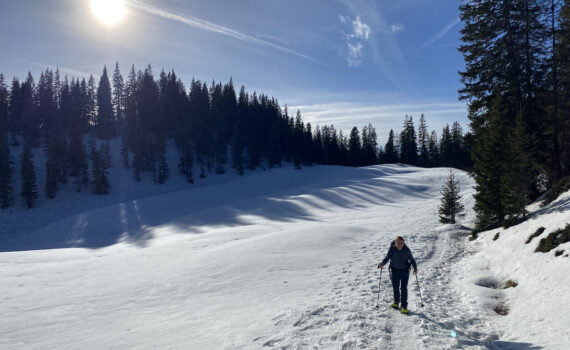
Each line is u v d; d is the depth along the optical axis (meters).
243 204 48.62
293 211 42.56
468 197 36.94
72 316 7.07
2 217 61.91
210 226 36.59
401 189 55.59
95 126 108.00
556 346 4.68
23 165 68.69
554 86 18.11
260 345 5.14
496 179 15.20
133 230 42.53
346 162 117.88
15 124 95.06
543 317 5.79
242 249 14.12
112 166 87.75
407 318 6.38
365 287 8.60
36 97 99.06
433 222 23.94
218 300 7.93
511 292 7.66
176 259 14.30
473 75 19.52
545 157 17.67
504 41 18.59
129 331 6.00
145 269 12.62
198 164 95.19
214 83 122.75
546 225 9.80
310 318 6.26
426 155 108.44
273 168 96.50
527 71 17.89
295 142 105.38
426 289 8.52
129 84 114.56
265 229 22.89
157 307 7.61
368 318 6.30
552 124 18.11
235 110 111.69
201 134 93.94
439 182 59.94
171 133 104.56
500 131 15.68
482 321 6.42
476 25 19.03
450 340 5.40
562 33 17.20
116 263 14.54
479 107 19.27
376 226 22.94
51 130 95.50
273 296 7.98
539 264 7.95
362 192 53.78
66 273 12.63
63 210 66.94
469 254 12.49
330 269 10.76
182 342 5.36
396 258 6.95
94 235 41.16
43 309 7.66
